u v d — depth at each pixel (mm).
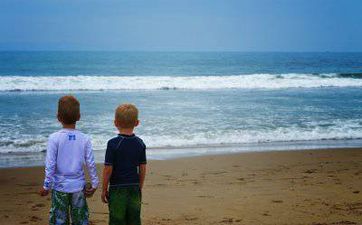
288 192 7211
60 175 4020
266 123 15750
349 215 5879
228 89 29406
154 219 5762
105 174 4055
